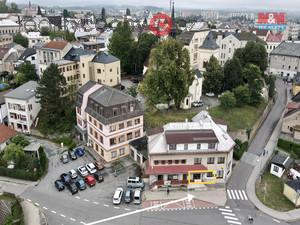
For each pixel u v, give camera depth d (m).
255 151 64.69
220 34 122.75
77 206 47.59
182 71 67.19
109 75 84.94
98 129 59.47
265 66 100.06
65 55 89.94
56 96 70.00
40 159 59.31
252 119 73.75
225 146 52.59
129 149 61.66
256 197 50.09
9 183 53.78
